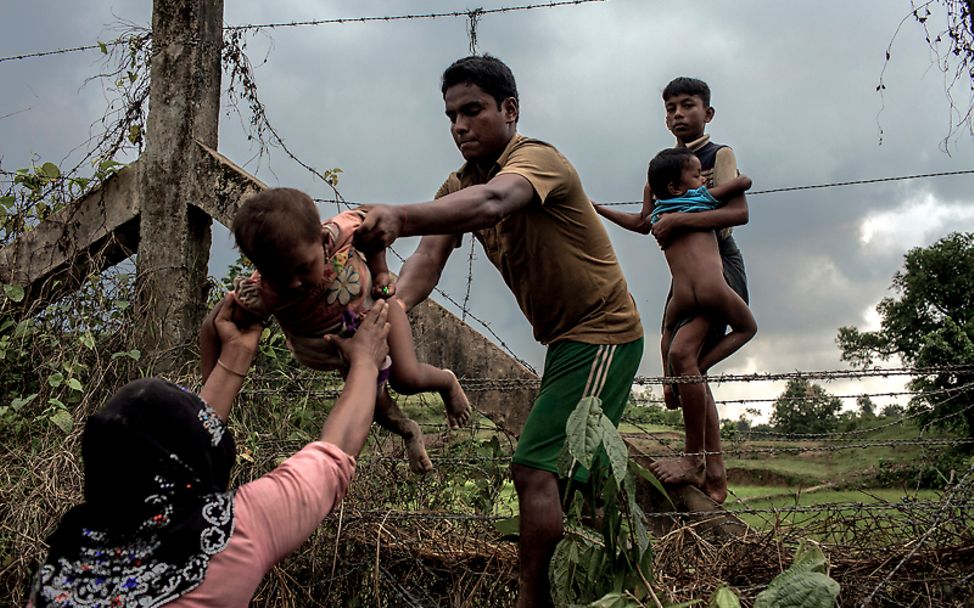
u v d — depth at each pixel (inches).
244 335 99.4
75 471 163.6
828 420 351.3
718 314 182.1
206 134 208.2
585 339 130.3
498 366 180.1
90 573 72.1
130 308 198.5
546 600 125.7
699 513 162.2
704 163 197.9
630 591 116.5
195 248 205.3
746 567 157.1
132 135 212.1
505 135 129.0
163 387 78.1
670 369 189.3
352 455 87.9
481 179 132.2
